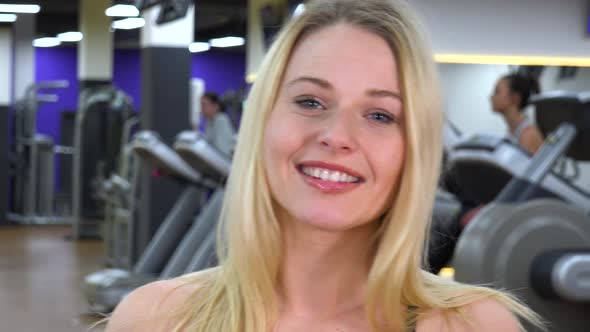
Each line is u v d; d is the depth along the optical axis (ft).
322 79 3.47
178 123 26.50
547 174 13.87
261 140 3.67
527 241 12.40
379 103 3.46
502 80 15.38
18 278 26.58
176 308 3.77
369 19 3.51
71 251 33.17
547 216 12.56
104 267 29.14
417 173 3.48
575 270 12.00
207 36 51.62
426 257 3.92
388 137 3.47
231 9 47.73
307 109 3.52
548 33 16.94
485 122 22.12
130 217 27.02
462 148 14.49
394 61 3.50
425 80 3.50
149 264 21.30
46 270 28.25
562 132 13.48
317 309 3.67
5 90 40.91
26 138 41.60
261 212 3.67
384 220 3.60
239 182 3.72
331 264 3.64
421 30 3.56
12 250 33.09
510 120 15.51
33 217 41.83
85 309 21.56
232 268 3.71
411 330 3.50
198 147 19.24
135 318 3.80
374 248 3.67
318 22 3.58
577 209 12.68
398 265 3.49
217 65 60.95
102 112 36.24
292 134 3.50
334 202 3.45
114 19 40.01
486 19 16.80
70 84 59.36
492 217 12.43
